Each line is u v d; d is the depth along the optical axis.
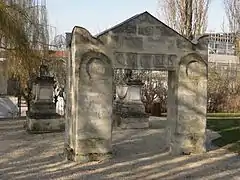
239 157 11.01
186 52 11.23
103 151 10.57
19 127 18.00
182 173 9.21
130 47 10.72
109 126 10.61
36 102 16.39
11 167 9.75
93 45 10.46
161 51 10.98
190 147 11.38
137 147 12.54
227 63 30.86
